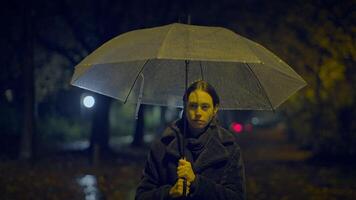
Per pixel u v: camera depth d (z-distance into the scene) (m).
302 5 17.45
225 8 20.86
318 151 22.00
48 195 13.40
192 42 3.63
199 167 3.69
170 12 22.19
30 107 20.75
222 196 3.62
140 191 3.81
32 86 20.83
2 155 22.34
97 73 4.13
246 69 4.13
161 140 3.84
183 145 3.75
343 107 20.56
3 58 23.36
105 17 23.17
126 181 16.47
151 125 55.62
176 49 3.54
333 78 18.36
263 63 3.68
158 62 4.36
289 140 37.56
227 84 4.30
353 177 16.77
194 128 3.78
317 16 17.38
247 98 4.29
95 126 25.75
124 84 4.21
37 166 19.19
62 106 35.12
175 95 4.41
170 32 3.71
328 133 21.41
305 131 25.30
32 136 20.75
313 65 18.45
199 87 3.76
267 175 18.33
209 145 3.73
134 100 4.34
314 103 20.67
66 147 31.70
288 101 21.73
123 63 4.14
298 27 18.41
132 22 22.94
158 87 4.41
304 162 21.58
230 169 3.72
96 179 16.58
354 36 16.77
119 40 3.95
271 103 4.20
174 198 3.64
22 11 20.69
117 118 53.28
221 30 3.84
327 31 17.25
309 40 18.23
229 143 3.78
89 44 24.00
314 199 13.23
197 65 4.34
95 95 25.69
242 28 20.56
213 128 3.82
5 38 22.72
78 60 24.27
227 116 32.34
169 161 3.76
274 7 19.22
